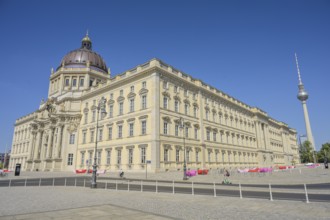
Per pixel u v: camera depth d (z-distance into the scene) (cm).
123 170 4428
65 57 7975
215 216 1019
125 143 4534
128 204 1365
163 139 4166
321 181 2600
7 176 4462
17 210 1205
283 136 10812
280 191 1872
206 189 2164
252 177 3173
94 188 2325
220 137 5850
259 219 952
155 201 1470
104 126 5128
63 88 7212
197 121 5144
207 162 5112
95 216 1038
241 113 7362
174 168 4219
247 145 7225
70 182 3191
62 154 5669
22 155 8425
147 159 4056
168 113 4416
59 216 1043
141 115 4369
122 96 4872
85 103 5912
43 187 2505
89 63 7431
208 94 5769
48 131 6575
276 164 9181
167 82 4581
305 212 1062
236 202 1382
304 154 11856
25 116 8919
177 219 967
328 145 11738
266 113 9194
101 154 5012
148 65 4519
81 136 5703
